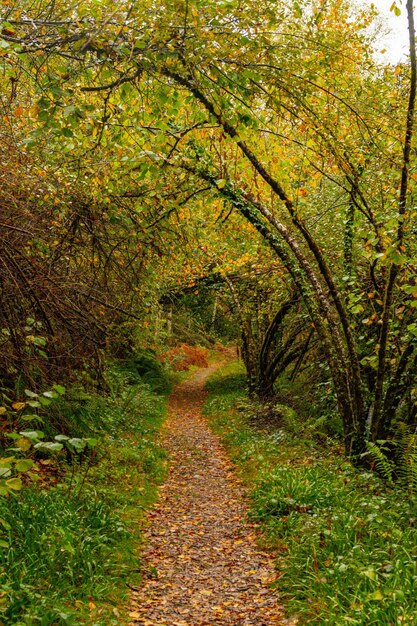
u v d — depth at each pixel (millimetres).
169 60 4988
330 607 5016
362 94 7820
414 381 9297
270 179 8688
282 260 10930
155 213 9461
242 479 10711
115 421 13109
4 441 7074
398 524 6738
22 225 7184
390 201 8180
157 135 5547
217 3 4762
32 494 6777
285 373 21719
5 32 4785
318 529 6809
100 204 8781
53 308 7980
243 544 7422
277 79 5488
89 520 6914
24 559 5379
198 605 5742
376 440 9336
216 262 16281
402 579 5105
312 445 11992
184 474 11555
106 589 5598
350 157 8117
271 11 5059
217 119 5793
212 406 20375
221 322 28938
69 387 9508
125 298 10570
